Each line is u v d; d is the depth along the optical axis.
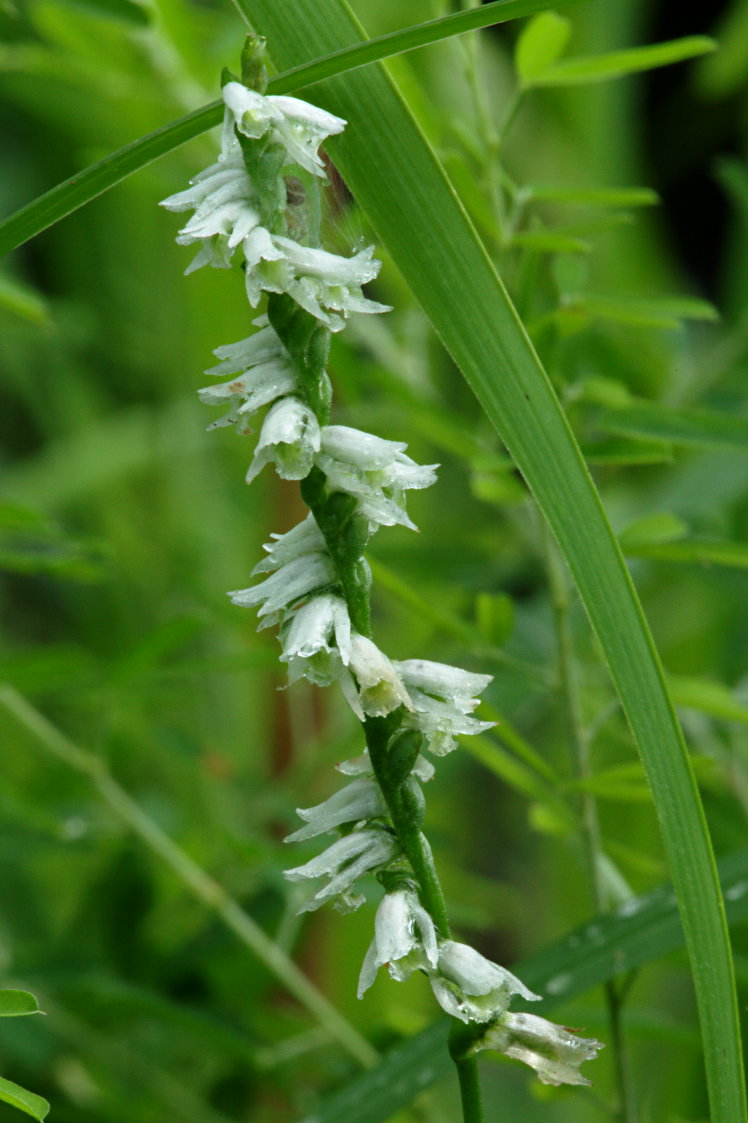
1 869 0.73
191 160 0.63
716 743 0.62
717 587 0.65
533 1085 0.48
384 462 0.39
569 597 0.49
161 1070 0.65
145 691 0.57
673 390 0.65
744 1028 0.56
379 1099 0.46
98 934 0.63
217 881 0.63
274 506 0.77
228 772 0.65
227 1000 0.63
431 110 0.54
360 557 0.39
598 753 0.72
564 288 0.48
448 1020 0.46
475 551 0.70
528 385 0.40
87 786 0.65
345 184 0.41
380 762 0.39
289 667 0.39
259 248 0.38
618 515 0.68
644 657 0.40
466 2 0.49
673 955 0.49
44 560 0.51
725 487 0.64
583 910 0.79
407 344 0.62
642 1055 0.70
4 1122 0.52
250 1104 0.64
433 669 0.39
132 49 0.60
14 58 0.60
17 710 0.54
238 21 0.62
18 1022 0.59
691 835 0.40
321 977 0.68
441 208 0.40
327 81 0.41
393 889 0.39
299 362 0.39
